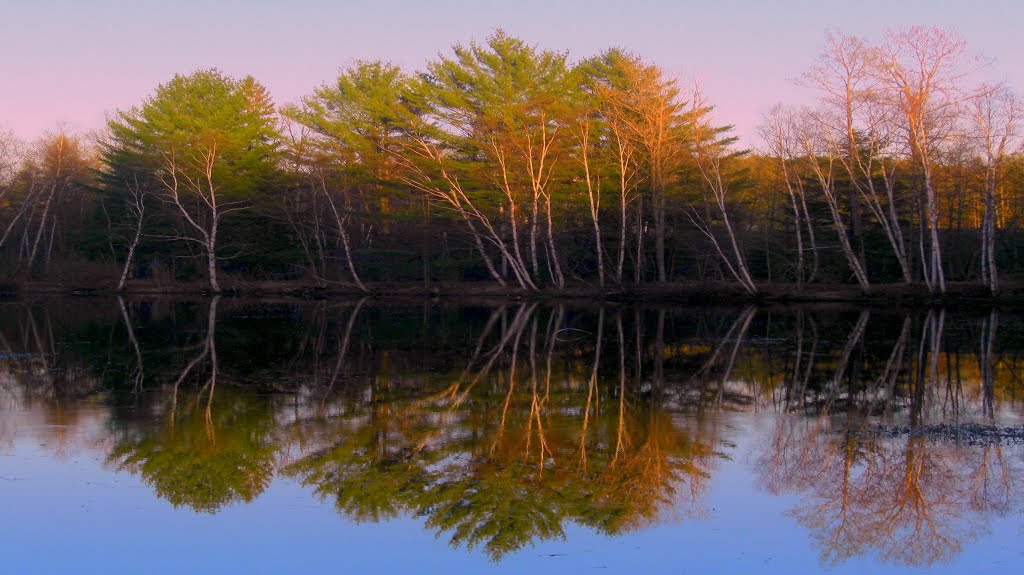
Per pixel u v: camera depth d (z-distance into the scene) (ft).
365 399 48.70
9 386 51.93
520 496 30.45
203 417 43.06
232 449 36.50
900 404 46.78
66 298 139.13
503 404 47.32
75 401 47.14
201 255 153.69
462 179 146.92
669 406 46.65
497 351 71.61
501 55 149.18
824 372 58.80
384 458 35.27
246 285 153.79
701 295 128.26
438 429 40.70
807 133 123.03
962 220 155.33
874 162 131.85
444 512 28.84
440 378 56.85
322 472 33.24
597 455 35.83
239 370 59.82
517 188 139.95
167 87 175.11
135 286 155.12
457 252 167.02
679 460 35.04
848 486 31.50
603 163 146.51
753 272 150.00
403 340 79.77
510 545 25.98
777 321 97.81
